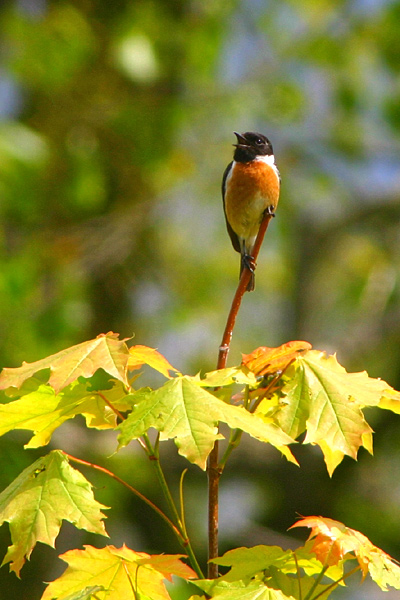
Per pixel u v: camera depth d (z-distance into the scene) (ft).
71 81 46.26
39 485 10.72
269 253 58.08
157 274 50.39
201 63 48.03
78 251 44.75
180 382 10.57
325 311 52.70
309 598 10.86
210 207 52.24
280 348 11.92
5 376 10.91
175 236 52.42
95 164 45.75
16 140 35.40
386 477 45.96
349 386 11.26
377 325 48.83
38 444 12.76
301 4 53.57
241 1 51.62
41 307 38.32
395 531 43.88
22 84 45.21
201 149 50.57
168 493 11.38
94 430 37.99
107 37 46.01
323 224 54.24
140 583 11.65
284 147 54.44
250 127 53.62
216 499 11.87
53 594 11.55
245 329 54.65
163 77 47.55
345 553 11.18
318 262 53.36
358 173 55.36
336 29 52.06
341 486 45.39
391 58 51.67
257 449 44.57
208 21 48.55
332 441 10.65
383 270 52.75
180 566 11.20
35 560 37.70
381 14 51.52
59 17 43.37
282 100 51.34
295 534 43.86
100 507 10.51
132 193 48.62
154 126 46.91
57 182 45.32
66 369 10.75
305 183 54.75
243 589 10.43
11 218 40.93
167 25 46.24
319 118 53.72
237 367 11.27
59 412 12.34
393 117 51.60
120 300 47.85
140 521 40.93
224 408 10.17
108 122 46.52
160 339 49.93
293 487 44.34
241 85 51.03
